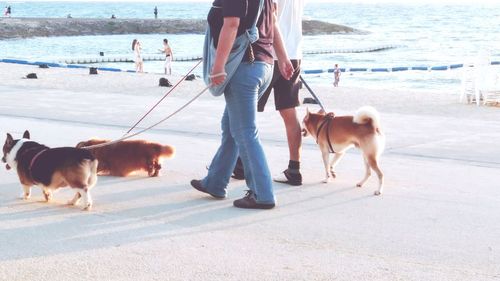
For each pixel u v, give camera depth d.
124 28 105.38
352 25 174.50
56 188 6.68
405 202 6.93
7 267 4.94
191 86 21.09
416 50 70.44
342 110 15.62
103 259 5.12
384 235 5.77
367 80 33.66
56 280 4.70
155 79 23.64
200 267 4.95
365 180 7.67
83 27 102.31
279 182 7.77
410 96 19.33
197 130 11.74
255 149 6.53
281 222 6.15
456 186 7.71
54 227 5.95
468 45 79.25
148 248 5.38
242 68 6.31
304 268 4.95
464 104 17.17
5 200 6.90
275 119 13.33
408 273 4.87
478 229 5.98
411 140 10.92
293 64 7.46
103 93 18.02
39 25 97.00
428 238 5.70
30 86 19.97
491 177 8.23
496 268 5.00
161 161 8.20
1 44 75.69
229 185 7.70
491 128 12.32
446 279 4.76
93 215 6.37
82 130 11.42
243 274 4.82
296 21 7.54
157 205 6.76
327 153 7.78
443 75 36.22
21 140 6.89
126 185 7.64
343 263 5.06
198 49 68.19
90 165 6.53
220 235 5.74
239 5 6.09
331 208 6.67
